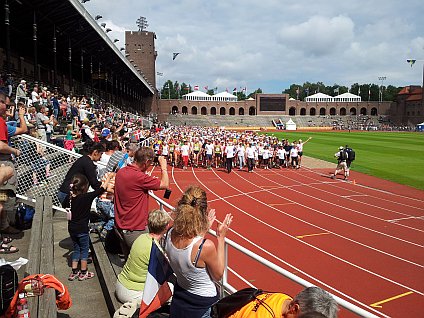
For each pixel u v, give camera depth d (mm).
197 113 123125
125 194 5484
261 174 28531
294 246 12367
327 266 10727
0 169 4738
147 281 4152
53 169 9320
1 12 30000
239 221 15352
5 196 6180
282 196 20609
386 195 21281
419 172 28891
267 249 12055
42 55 48125
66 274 6398
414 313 8219
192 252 3465
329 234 13719
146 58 99375
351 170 30422
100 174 8805
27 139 8977
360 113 132125
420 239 13297
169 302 4473
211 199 19625
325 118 126062
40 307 4383
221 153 31328
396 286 9516
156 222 4543
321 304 2582
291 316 2748
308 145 52344
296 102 130000
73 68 57281
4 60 38688
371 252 11922
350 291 9227
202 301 3525
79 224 6141
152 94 101250
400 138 67438
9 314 3734
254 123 118875
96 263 6762
